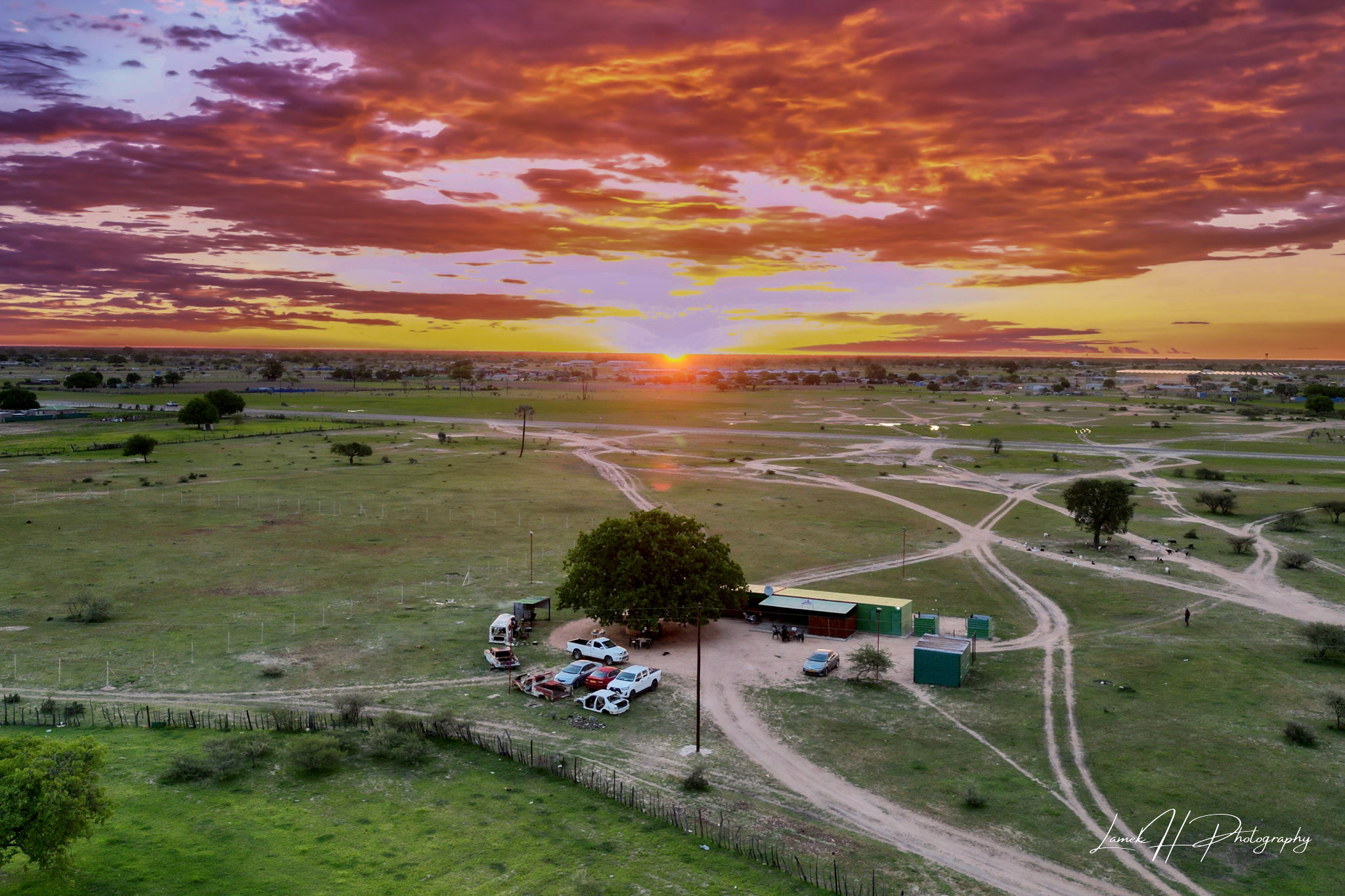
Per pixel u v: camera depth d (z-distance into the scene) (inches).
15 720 1930.4
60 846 1218.6
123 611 2810.0
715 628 2827.3
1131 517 4195.4
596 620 2839.6
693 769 1787.6
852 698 2192.4
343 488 5270.7
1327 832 1529.3
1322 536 4153.5
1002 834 1525.6
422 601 3002.0
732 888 1333.7
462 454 6988.2
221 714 2011.6
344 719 1969.7
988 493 5393.7
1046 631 2736.2
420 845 1448.1
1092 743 1909.4
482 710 2089.1
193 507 4574.3
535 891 1306.6
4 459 6166.3
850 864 1417.3
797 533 4163.4
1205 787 1700.3
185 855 1376.7
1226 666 2406.5
